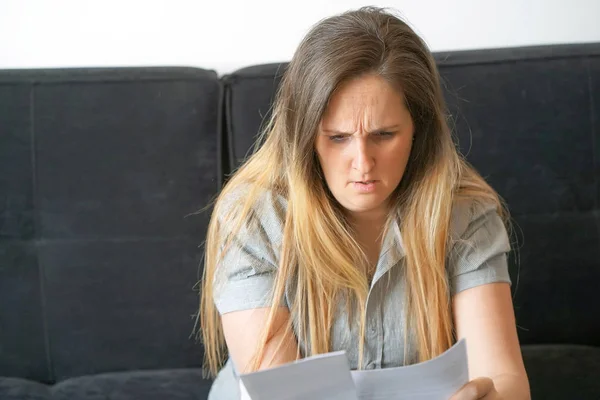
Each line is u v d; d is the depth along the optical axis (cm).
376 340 107
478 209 111
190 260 146
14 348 147
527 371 142
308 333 107
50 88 143
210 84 145
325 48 95
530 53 148
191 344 148
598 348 150
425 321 106
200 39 159
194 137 144
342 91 94
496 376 100
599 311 151
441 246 106
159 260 145
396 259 106
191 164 144
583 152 148
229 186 114
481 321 105
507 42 162
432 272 106
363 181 96
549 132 147
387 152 97
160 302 146
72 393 140
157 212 144
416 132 103
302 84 97
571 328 152
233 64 161
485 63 147
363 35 95
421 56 100
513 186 148
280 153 107
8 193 143
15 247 145
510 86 147
